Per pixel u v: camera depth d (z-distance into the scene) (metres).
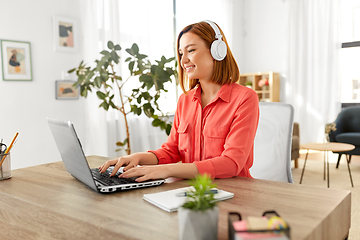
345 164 4.33
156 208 0.77
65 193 0.94
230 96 1.21
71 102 3.54
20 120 3.14
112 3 3.78
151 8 4.30
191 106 1.33
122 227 0.67
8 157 1.16
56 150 3.43
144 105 3.09
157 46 4.37
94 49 3.65
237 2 6.39
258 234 0.47
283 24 6.09
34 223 0.72
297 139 4.06
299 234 0.60
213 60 1.20
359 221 2.27
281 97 6.18
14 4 3.06
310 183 3.34
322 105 5.72
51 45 3.36
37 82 3.26
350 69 5.60
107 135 3.75
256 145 1.59
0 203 0.88
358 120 4.48
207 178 0.59
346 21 5.61
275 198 0.83
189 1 5.11
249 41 6.54
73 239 0.63
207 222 0.54
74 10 3.53
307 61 5.84
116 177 1.05
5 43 3.00
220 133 1.19
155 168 1.02
